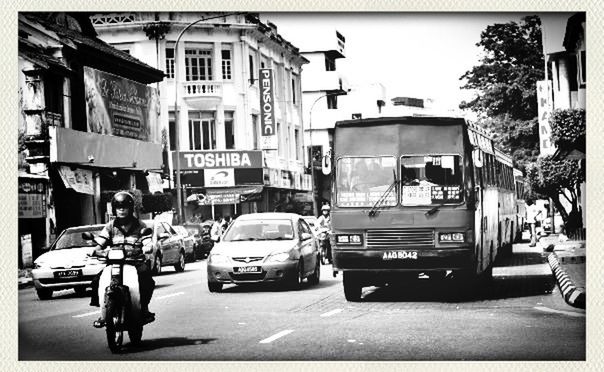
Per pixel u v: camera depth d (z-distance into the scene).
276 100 62.25
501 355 11.05
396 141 17.97
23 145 35.16
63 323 15.38
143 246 12.12
